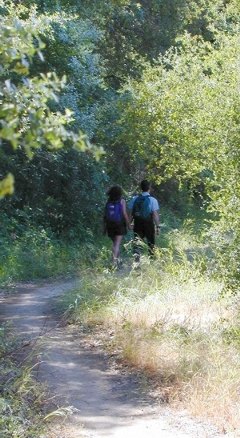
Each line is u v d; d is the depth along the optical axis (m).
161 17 30.14
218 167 10.59
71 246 19.95
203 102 12.69
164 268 13.31
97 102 22.06
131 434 6.58
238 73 10.79
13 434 6.23
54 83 4.16
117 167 25.22
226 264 9.99
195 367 8.10
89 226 21.56
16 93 4.00
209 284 11.66
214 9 15.38
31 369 7.82
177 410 7.28
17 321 10.70
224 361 8.22
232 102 10.45
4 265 15.70
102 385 7.95
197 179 15.11
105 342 9.60
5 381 7.50
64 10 21.52
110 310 10.66
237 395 7.45
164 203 30.22
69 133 3.75
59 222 20.70
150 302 10.96
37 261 16.22
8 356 8.52
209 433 6.64
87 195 20.98
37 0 18.84
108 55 29.14
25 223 19.30
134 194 25.77
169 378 8.09
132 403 7.44
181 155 15.02
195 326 9.64
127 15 28.70
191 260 15.09
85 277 12.91
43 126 3.73
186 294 11.41
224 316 10.45
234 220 9.96
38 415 6.81
